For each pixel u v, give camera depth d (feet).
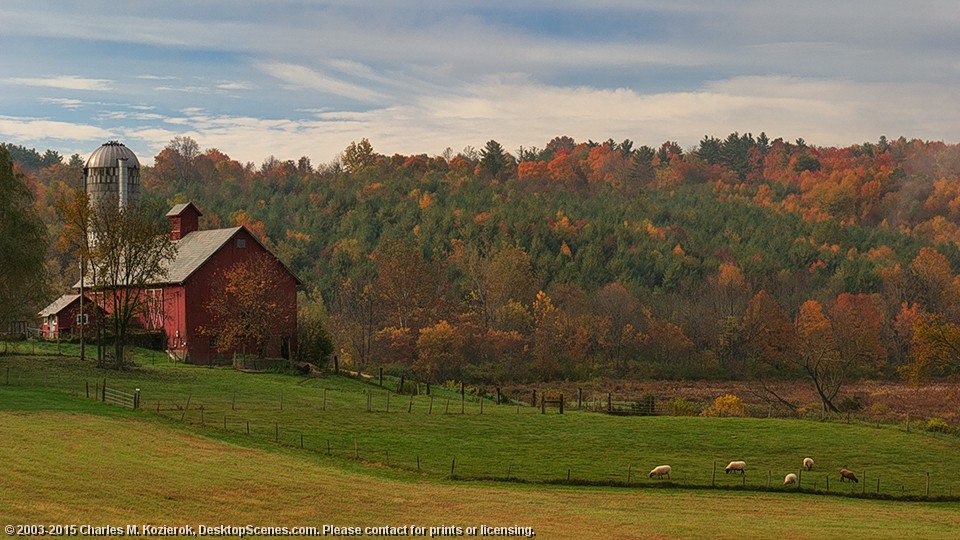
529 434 197.06
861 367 419.13
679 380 406.82
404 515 130.41
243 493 133.28
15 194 254.68
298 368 272.31
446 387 301.02
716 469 175.94
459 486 155.02
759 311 449.06
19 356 259.80
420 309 426.10
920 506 158.71
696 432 204.74
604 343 448.65
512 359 422.82
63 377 226.79
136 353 282.36
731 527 132.36
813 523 137.69
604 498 151.64
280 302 297.53
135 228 260.42
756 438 201.16
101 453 147.74
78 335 301.63
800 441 199.41
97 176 333.01
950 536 130.62
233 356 280.92
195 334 285.43
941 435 212.64
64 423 168.66
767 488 164.86
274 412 202.49
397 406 223.10
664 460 181.06
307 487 140.67
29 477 129.39
